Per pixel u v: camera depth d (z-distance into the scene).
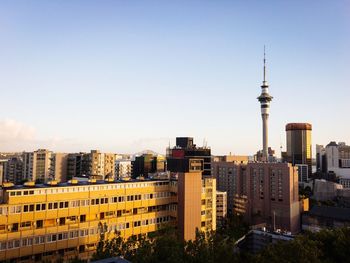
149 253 67.44
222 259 67.06
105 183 103.06
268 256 71.19
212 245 70.94
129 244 71.19
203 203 121.06
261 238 145.38
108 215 99.25
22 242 82.06
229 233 188.50
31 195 85.12
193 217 113.75
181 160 122.94
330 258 77.00
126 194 103.62
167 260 63.50
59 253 88.00
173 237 75.75
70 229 90.06
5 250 79.38
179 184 113.62
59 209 89.50
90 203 95.62
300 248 68.88
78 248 91.25
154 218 109.38
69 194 91.56
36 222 85.81
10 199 81.88
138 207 106.44
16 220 82.44
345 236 84.69
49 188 88.19
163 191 113.62
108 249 66.69
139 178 121.44
